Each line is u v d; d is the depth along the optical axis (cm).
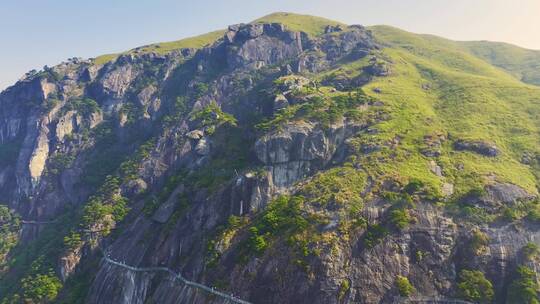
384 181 10881
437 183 10744
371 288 9000
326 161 12612
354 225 9894
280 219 10719
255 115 16238
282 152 12644
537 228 9769
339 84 17975
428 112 14312
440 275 9269
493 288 9094
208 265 10906
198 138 17212
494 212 10050
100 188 18662
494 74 19550
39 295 14238
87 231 16138
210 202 12638
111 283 13350
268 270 9850
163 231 13225
